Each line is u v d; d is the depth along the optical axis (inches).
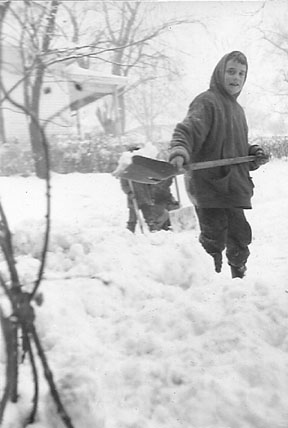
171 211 285.6
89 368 83.8
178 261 138.1
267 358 83.5
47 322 98.4
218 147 157.0
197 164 147.2
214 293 111.3
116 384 83.1
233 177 156.9
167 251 142.7
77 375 75.2
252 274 185.5
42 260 67.8
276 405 75.4
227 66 159.9
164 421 76.0
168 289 123.1
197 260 140.1
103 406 76.3
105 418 73.9
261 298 102.2
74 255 136.4
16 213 359.3
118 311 111.6
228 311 98.8
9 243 66.4
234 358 84.6
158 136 1282.0
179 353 88.5
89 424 70.4
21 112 59.0
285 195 491.8
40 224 173.6
